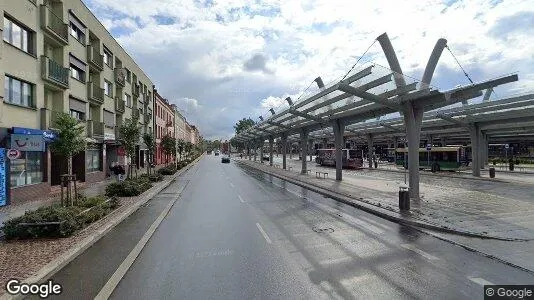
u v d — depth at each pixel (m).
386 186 20.77
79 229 9.27
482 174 31.38
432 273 6.21
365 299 5.09
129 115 37.06
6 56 15.02
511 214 11.70
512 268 6.52
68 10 21.41
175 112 78.38
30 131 15.88
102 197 13.27
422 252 7.59
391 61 15.20
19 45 16.33
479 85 14.40
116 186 16.80
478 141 29.58
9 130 14.90
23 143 14.66
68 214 9.10
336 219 11.45
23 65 16.30
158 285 5.69
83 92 24.09
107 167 31.12
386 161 64.75
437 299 5.09
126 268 6.55
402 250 7.75
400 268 6.49
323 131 49.50
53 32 18.77
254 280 5.88
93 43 27.25
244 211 13.02
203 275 6.14
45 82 18.39
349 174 32.78
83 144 12.88
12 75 15.46
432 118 28.09
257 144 70.19
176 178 29.88
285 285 5.65
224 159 65.00
